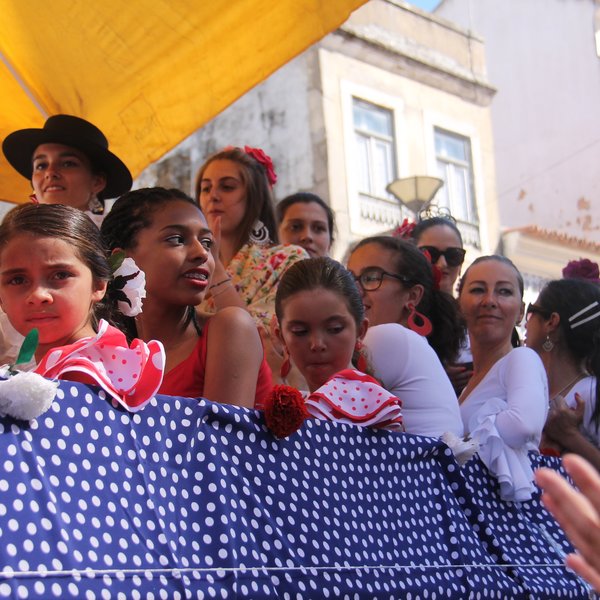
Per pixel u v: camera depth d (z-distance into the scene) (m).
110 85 4.68
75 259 2.44
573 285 4.43
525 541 3.17
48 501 1.93
